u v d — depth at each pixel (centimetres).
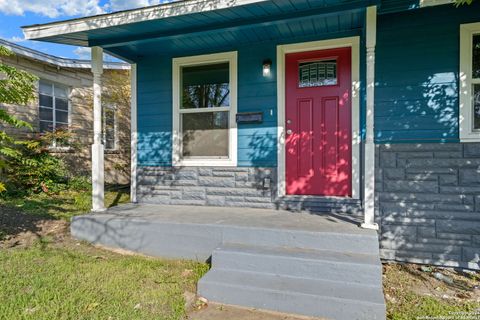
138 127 498
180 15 339
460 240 339
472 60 349
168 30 385
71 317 224
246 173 443
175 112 477
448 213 344
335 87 409
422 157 354
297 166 426
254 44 437
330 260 274
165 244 363
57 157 735
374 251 290
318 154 417
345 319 237
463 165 340
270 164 431
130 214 407
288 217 374
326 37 405
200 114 470
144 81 493
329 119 412
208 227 345
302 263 279
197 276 308
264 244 322
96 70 418
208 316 245
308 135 420
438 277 318
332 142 411
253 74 439
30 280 280
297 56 425
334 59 411
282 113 427
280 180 426
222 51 453
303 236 309
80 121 827
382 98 373
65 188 704
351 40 395
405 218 357
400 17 366
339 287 258
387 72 371
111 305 244
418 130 361
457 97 349
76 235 403
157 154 488
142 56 490
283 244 316
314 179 419
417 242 353
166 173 483
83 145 820
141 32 390
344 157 406
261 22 349
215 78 465
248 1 310
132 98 499
